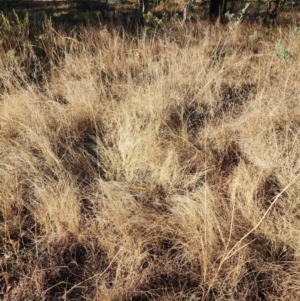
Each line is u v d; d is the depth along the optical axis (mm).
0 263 2010
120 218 2219
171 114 3283
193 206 2234
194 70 3932
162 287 1972
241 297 1912
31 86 3453
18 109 3051
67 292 1912
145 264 2082
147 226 2201
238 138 3023
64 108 3229
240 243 2086
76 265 2088
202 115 3406
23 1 11031
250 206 2291
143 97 3311
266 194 2535
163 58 4109
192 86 3719
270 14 7879
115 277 2002
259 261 2061
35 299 1900
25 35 4602
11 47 4258
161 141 2840
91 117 3166
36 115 2969
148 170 2705
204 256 1938
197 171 2689
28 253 2131
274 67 4285
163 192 2535
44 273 2012
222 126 3049
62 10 10016
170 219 2250
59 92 3711
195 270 2027
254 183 2480
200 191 2418
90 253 2145
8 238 2191
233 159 2879
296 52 4629
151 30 5254
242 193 2426
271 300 1903
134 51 4500
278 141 2910
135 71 4184
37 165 2641
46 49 4484
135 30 5613
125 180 2646
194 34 5461
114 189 2518
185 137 2955
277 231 2223
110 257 2086
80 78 3951
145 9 6848
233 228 2184
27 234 2236
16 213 2320
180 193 2525
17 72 3707
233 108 3461
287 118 3076
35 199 2418
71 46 4352
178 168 2674
